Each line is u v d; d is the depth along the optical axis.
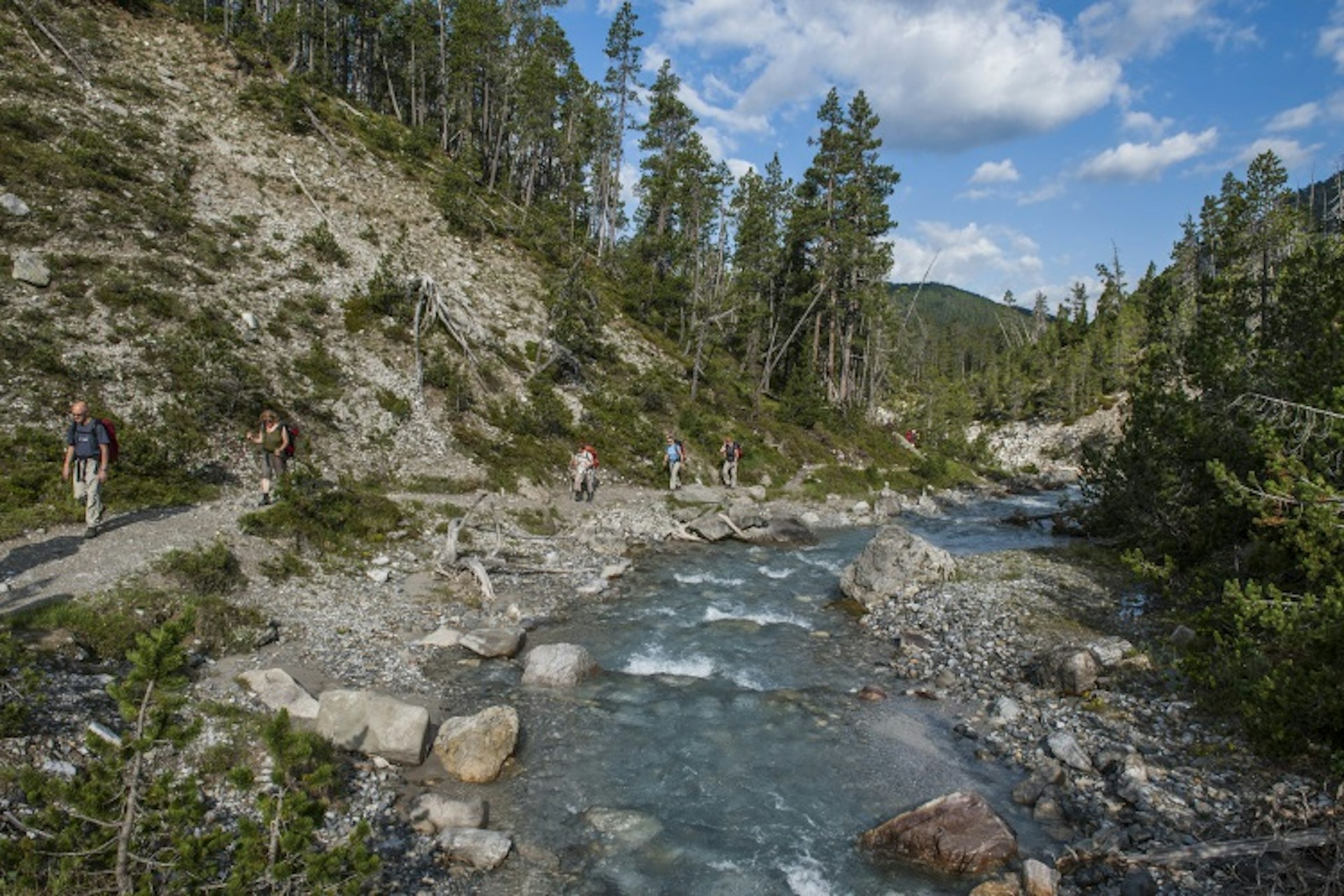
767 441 42.34
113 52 37.69
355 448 23.89
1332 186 40.84
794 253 55.66
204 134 35.66
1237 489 13.04
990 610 17.69
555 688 13.44
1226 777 9.98
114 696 5.92
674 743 11.67
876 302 57.03
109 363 19.81
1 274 20.34
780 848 9.08
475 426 28.66
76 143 28.19
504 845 8.62
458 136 63.12
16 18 34.12
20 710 8.22
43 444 16.34
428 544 20.47
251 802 8.51
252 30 50.34
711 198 51.62
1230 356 18.72
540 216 54.19
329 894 5.77
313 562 17.27
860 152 50.81
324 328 28.05
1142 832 8.95
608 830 9.32
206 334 23.02
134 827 6.01
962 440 62.06
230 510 17.69
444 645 14.80
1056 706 12.77
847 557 25.38
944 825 9.01
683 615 18.31
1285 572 13.88
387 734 10.32
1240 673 11.59
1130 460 20.47
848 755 11.45
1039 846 9.05
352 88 66.50
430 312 31.33
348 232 35.62
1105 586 19.41
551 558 21.83
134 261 24.17
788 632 17.34
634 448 33.69
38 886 5.87
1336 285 15.89
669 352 47.06
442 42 59.81
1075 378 81.31
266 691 11.09
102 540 14.43
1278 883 7.73
